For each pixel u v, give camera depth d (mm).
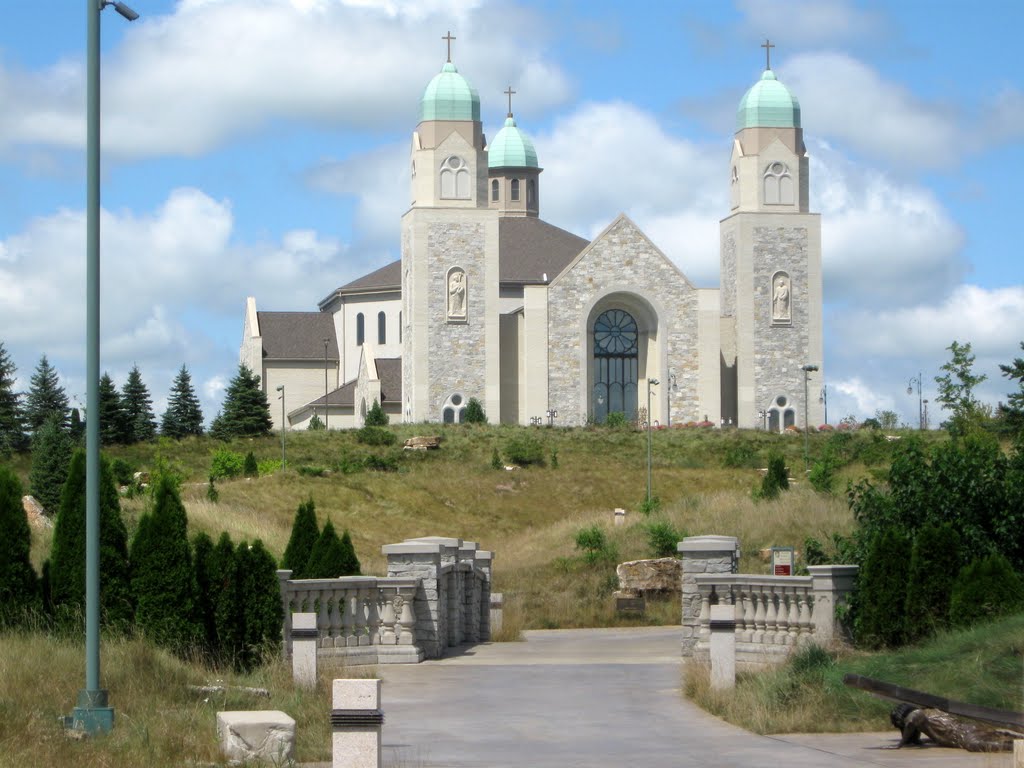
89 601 17078
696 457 82625
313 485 69875
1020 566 23859
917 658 19453
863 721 17766
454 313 96375
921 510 24422
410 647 25453
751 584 23469
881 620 21594
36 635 20203
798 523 47312
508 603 41281
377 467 76625
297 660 20047
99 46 17891
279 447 83562
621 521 56094
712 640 20078
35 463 60562
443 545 28891
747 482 76375
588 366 97062
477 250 96875
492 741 16828
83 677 18234
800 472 74375
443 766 15039
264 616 22875
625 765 15086
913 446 25406
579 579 45812
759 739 17016
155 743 15352
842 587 22484
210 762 14672
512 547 56625
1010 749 15797
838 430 90312
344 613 24812
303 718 17484
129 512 44500
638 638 34406
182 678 19438
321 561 28328
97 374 17594
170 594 22094
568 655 28344
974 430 49250
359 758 12625
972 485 24203
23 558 22250
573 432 88500
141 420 95375
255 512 63125
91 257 17734
